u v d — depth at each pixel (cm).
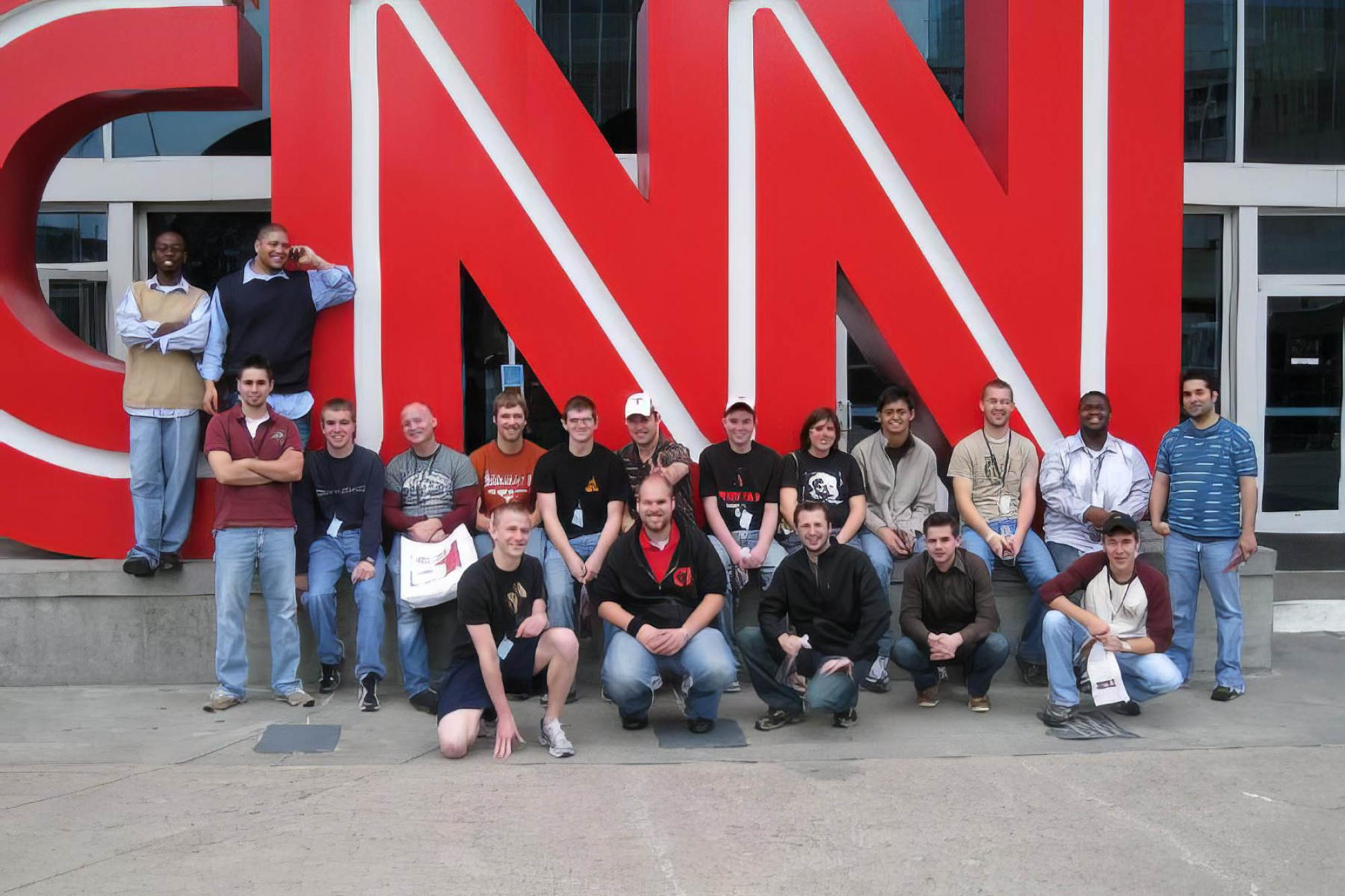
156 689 579
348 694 571
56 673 585
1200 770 442
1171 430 588
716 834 376
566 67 841
